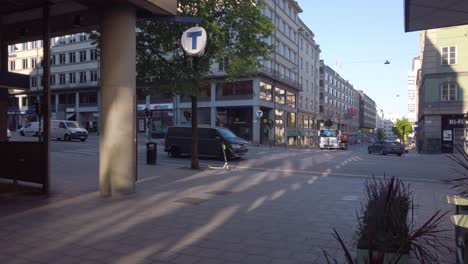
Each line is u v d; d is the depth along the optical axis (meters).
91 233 6.00
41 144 9.16
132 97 9.20
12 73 9.24
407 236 3.72
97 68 58.59
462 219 3.58
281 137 54.22
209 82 14.24
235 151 20.08
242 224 6.62
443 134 36.41
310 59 69.56
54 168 14.52
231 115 48.47
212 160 20.66
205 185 11.00
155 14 9.80
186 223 6.66
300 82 63.31
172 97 14.63
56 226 6.39
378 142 33.62
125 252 5.14
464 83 35.62
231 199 8.91
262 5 14.69
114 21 8.88
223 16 14.07
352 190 10.41
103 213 7.33
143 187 10.43
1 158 9.99
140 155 22.48
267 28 14.20
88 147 26.72
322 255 5.05
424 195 9.85
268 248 5.34
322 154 28.41
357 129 127.38
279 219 7.00
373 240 3.62
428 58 36.94
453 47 35.97
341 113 101.69
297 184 11.54
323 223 6.72
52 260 4.83
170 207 7.91
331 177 13.63
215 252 5.16
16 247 5.32
